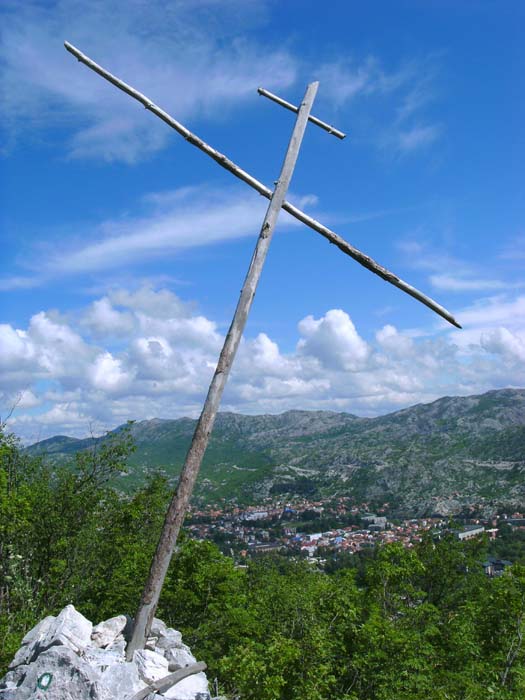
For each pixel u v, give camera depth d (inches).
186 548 781.9
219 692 522.0
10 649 490.6
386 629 580.4
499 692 519.5
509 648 599.5
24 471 957.8
